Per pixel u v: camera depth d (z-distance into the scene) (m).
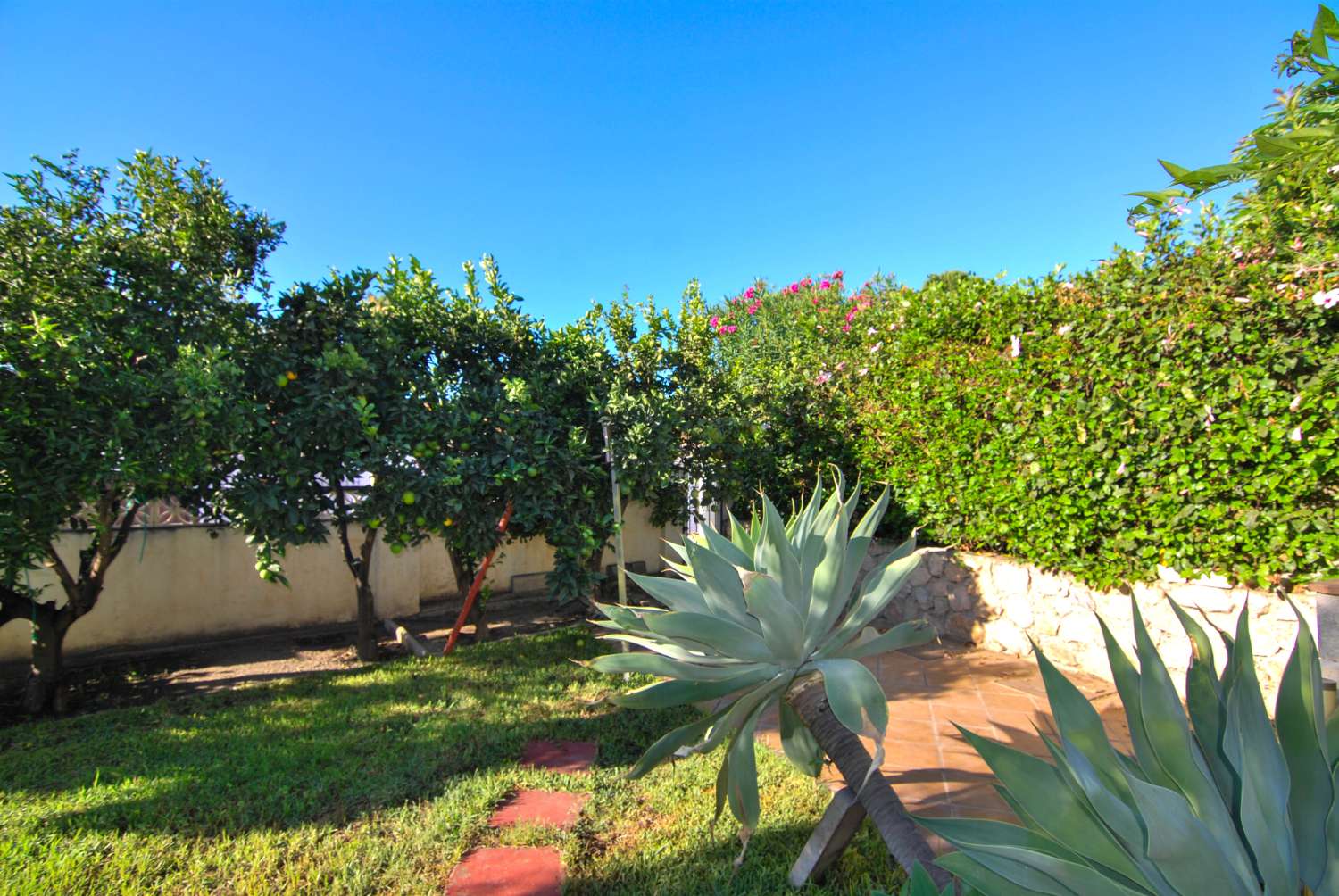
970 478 6.40
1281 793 1.42
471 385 6.69
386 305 6.52
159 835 3.29
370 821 3.44
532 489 6.57
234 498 5.71
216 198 5.67
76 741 4.55
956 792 3.79
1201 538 4.69
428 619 8.69
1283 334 4.29
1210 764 1.54
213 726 4.78
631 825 3.44
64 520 5.00
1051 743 1.50
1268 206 4.30
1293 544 4.24
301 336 6.11
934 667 5.99
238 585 7.88
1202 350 4.59
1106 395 5.13
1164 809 1.25
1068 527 5.52
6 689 6.19
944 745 4.42
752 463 8.43
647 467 6.79
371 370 5.88
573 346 7.30
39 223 4.85
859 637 2.12
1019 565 6.22
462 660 6.38
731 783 2.12
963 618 6.75
